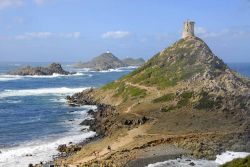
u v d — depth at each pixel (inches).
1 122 4397.1
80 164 2682.1
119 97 5531.5
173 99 4650.6
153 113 4311.0
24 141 3457.2
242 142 3196.4
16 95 7007.9
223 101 4387.3
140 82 5649.6
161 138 3275.1
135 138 3348.9
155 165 2647.6
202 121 3848.4
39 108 5457.7
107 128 3900.1
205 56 5762.8
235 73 5718.5
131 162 2704.2
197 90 4719.5
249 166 2126.0
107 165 2635.3
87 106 5644.7
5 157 2908.5
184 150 2984.7
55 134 3762.3
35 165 2682.1
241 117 3964.1
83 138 3582.7
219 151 2955.2
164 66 5841.5
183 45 6156.5
